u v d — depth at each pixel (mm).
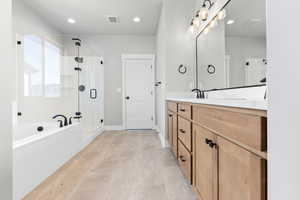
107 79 4707
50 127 2883
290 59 440
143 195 1569
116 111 4727
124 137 3863
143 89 4781
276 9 488
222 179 940
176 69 3137
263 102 595
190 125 1556
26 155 1604
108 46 4699
